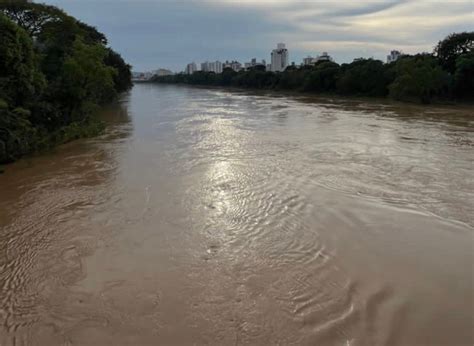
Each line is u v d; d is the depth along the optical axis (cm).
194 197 1347
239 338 677
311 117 3588
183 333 691
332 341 667
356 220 1147
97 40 5688
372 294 795
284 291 809
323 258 938
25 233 1089
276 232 1077
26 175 1655
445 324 705
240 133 2664
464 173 1603
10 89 2012
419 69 4834
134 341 675
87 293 812
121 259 945
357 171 1645
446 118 3425
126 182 1526
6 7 3425
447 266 895
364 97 6078
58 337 690
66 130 2434
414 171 1639
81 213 1223
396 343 662
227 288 822
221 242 1024
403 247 986
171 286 830
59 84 2672
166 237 1055
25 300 797
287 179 1536
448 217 1164
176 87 13338
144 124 3200
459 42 5438
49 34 3644
